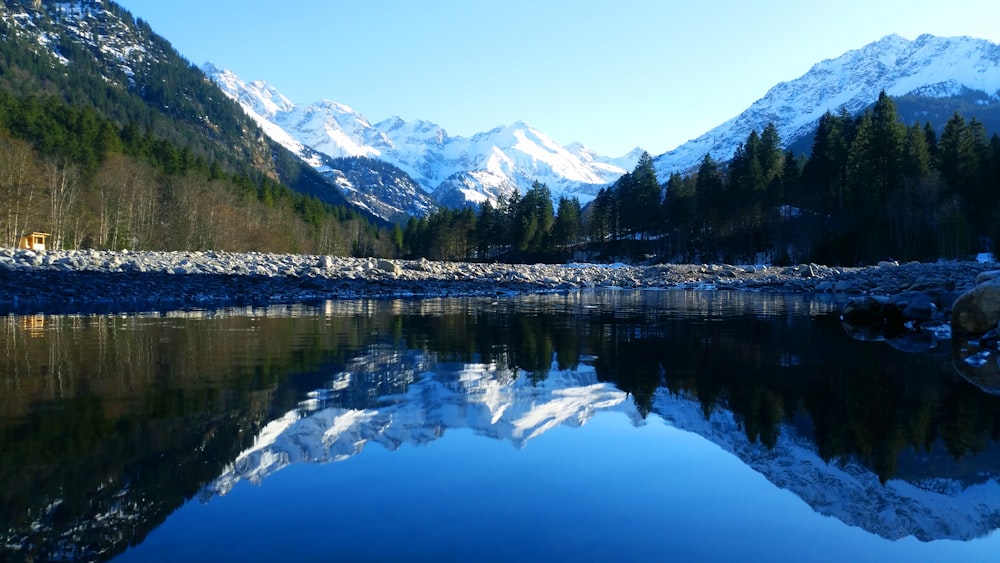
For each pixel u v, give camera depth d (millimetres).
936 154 59562
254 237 69125
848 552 3246
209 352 9734
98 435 5055
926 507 3854
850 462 4672
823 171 61469
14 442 4848
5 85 127000
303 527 3387
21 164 49375
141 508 3633
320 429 5348
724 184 72125
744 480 4254
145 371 8016
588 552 3141
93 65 197125
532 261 87188
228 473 4230
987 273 14133
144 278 23953
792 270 44562
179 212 59812
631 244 83188
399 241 116000
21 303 18953
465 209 94500
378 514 3572
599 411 6156
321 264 34375
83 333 12086
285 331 12742
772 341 11750
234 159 177500
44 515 3504
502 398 6656
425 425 5551
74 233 53250
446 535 3305
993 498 4000
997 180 52969
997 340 11297
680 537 3357
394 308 19375
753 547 3271
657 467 4484
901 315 15281
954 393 7055
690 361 9297
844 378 7941
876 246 51719
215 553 3070
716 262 69625
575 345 11070
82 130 70438
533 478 4215
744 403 6535
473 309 19375
